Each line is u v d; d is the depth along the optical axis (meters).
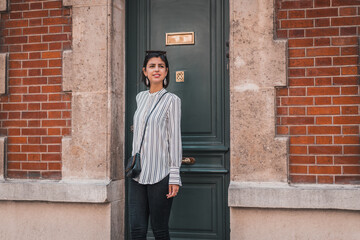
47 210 3.62
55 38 3.71
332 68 3.21
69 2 3.64
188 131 3.75
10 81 3.77
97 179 3.53
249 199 3.20
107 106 3.54
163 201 2.96
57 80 3.68
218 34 3.74
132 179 3.04
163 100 3.06
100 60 3.57
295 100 3.25
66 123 3.64
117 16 3.70
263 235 3.22
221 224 3.66
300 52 3.26
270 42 3.28
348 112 3.17
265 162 3.25
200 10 3.79
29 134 3.71
